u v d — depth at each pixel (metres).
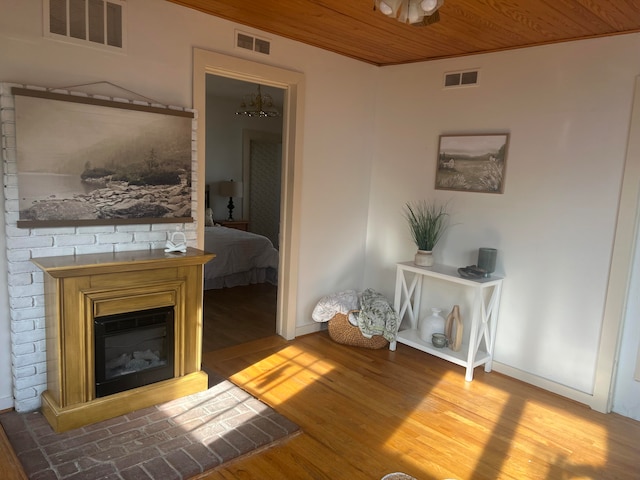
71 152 2.57
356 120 4.20
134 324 2.66
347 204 4.28
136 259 2.58
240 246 5.48
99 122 2.65
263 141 8.17
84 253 2.71
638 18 2.64
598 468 2.46
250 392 3.06
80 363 2.48
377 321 3.83
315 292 4.19
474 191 3.67
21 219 2.46
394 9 1.77
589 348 3.14
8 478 2.11
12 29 2.38
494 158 3.53
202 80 3.10
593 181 3.06
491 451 2.56
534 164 3.33
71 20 2.56
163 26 2.90
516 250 3.46
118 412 2.63
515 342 3.51
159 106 2.88
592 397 3.12
